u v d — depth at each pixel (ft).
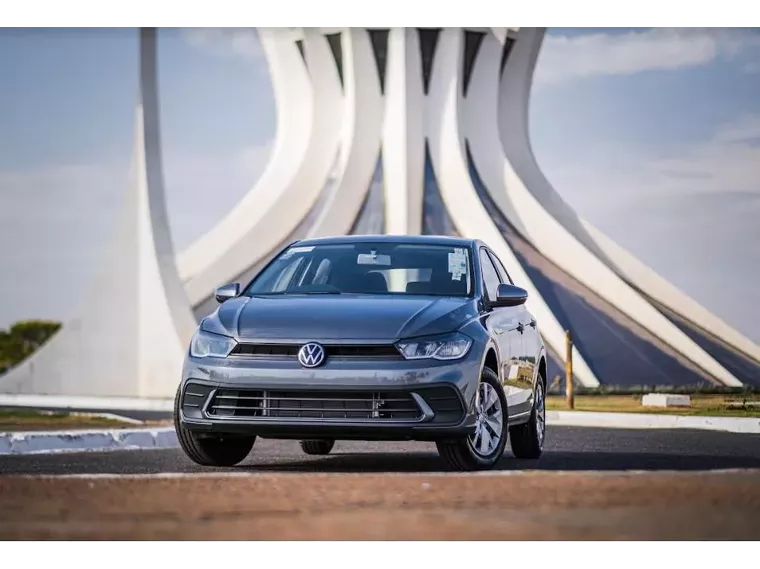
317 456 35.94
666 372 128.88
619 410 79.41
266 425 26.53
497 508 18.38
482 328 28.27
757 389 115.96
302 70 152.15
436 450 40.29
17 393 132.57
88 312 131.85
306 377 26.40
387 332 26.76
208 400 27.12
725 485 20.48
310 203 148.36
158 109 131.64
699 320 142.82
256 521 17.31
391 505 18.71
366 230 140.87
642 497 19.29
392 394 26.32
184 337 127.54
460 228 140.05
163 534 16.40
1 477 21.74
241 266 146.20
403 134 142.61
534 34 150.10
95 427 68.03
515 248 142.20
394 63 144.05
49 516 17.76
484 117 148.05
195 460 29.94
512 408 31.22
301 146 152.15
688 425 64.49
